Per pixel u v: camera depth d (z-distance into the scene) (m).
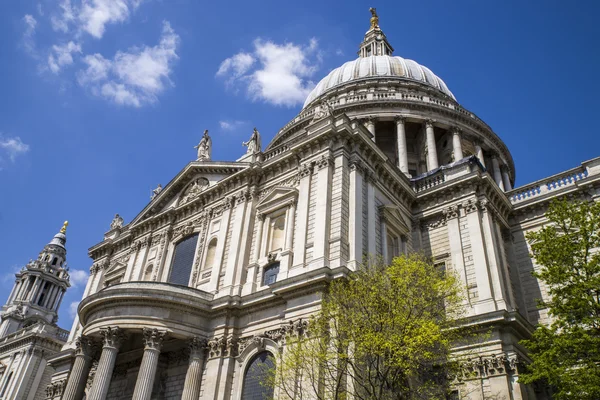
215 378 32.03
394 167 40.16
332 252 31.14
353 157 36.09
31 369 74.56
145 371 31.39
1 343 82.00
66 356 48.28
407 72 75.00
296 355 23.80
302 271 31.47
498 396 28.56
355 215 32.84
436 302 24.88
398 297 23.80
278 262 35.38
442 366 25.47
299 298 30.14
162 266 44.91
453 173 40.78
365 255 32.16
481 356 30.14
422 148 62.28
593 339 21.28
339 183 34.12
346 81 73.06
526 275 37.75
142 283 35.12
